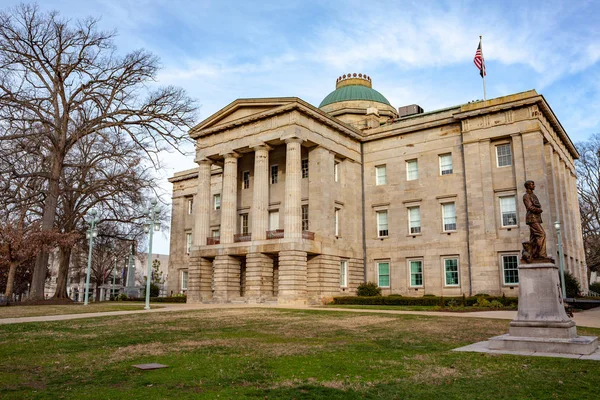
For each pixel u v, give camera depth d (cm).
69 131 4891
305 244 4275
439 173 4675
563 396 936
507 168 4203
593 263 6700
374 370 1197
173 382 1074
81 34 4681
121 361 1351
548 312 1459
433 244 4584
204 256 4881
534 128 4059
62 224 5259
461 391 980
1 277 7569
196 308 3534
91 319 2606
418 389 1000
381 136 5059
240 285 4859
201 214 5038
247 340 1778
